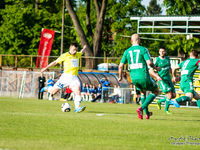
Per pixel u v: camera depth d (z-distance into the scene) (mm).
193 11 125625
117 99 76188
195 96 32094
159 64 37594
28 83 86688
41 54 102250
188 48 132375
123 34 167375
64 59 31562
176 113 39625
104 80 76625
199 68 31469
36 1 176125
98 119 25656
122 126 21781
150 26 79938
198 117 33531
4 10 164625
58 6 175375
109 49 173750
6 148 13008
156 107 54812
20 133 17281
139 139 16875
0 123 21203
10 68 104375
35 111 32094
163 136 18109
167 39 169625
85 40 109500
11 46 163375
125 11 163750
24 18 161750
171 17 77750
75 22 109125
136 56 26234
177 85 66750
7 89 90312
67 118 25578
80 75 88250
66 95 72312
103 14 109625
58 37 167125
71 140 15703
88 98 77938
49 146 13836
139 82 26484
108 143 15297
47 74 83875
